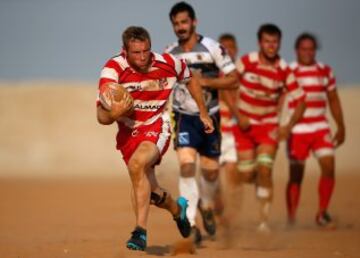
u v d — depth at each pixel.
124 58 22.09
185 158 28.22
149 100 22.59
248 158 33.50
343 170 85.31
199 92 24.80
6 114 103.88
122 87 21.30
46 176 81.31
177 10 28.48
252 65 32.47
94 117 104.00
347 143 96.38
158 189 23.06
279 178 72.25
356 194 52.50
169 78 22.72
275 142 32.81
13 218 38.03
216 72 29.02
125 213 40.75
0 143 96.69
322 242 27.95
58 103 106.75
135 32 21.56
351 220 36.81
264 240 28.61
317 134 34.81
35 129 100.62
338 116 35.75
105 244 26.73
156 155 22.20
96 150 95.75
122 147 22.77
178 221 24.02
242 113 33.00
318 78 35.06
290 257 23.73
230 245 27.22
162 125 22.84
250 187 56.81
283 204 47.03
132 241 21.27
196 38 28.80
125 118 22.61
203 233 31.19
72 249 25.42
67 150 95.50
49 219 37.44
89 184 67.75
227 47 37.34
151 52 22.34
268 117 32.88
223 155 36.31
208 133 25.89
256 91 32.59
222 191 33.78
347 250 25.66
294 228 33.66
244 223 35.50
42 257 23.73
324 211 33.88
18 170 88.25
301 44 35.22
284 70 32.47
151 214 39.56
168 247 26.23
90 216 39.06
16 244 26.95
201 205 29.20
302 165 35.19
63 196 53.56
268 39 32.06
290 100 34.62
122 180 74.19
